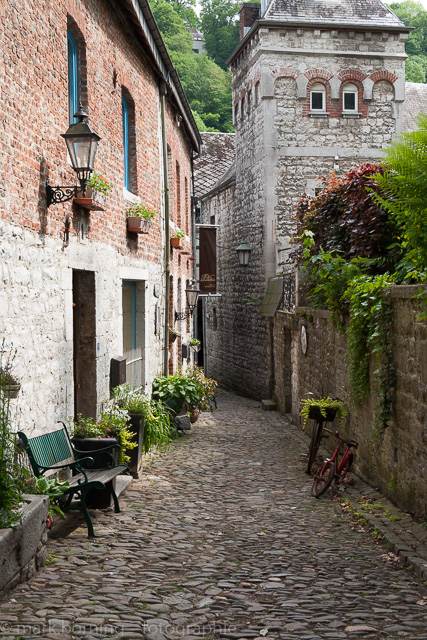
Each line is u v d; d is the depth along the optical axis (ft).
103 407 28.45
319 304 41.45
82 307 27.17
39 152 20.65
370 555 19.08
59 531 20.17
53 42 22.08
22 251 19.17
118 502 23.82
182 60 121.08
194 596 15.29
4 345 17.75
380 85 66.23
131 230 32.96
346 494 26.89
